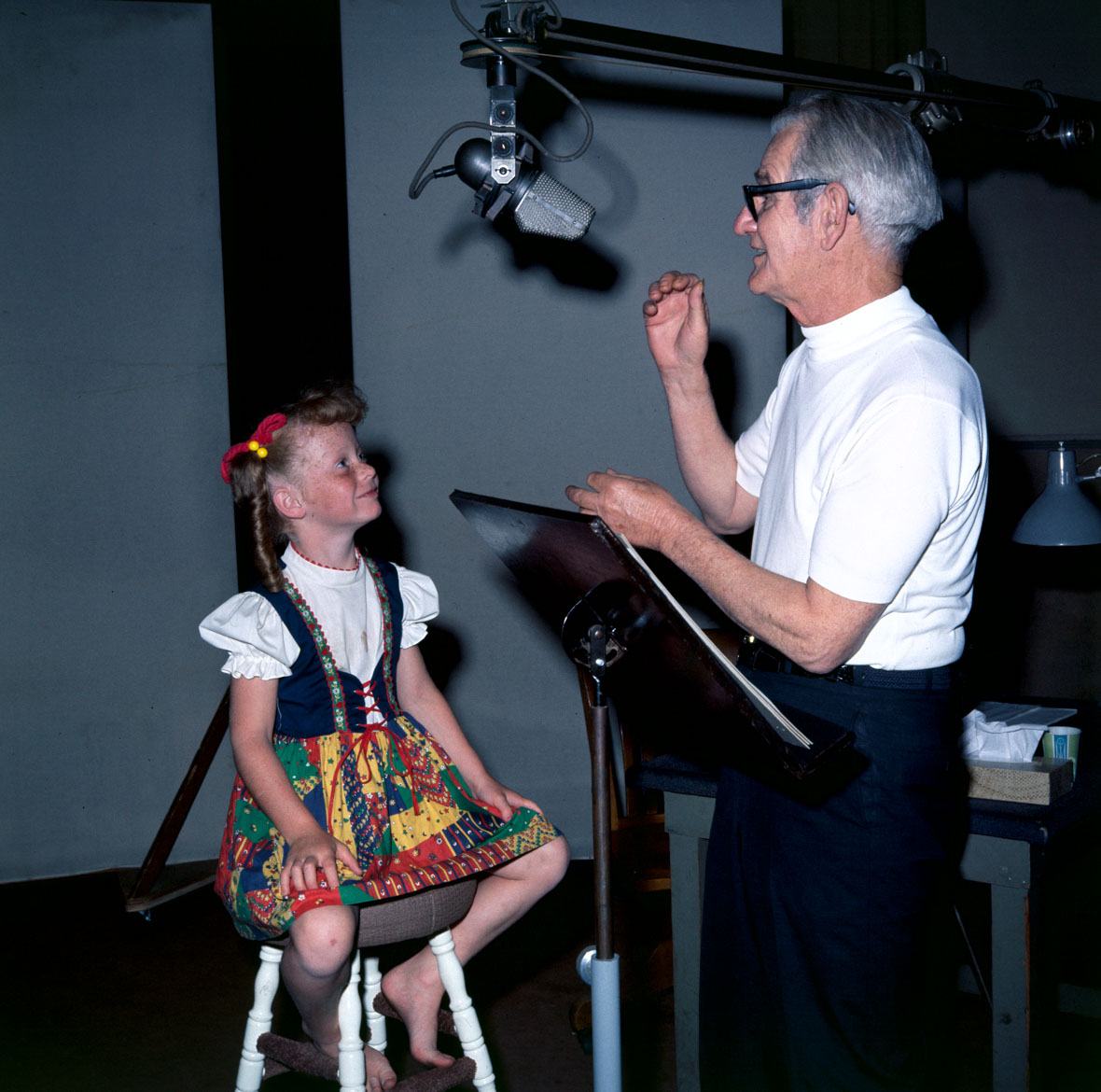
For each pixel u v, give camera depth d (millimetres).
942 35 3666
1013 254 3875
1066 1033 2471
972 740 1969
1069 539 2500
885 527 1356
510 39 1644
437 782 2012
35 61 3320
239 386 3348
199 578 3521
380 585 2076
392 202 3359
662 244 3449
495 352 3457
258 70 3174
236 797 1933
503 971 2854
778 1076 1609
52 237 3359
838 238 1476
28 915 3232
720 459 1882
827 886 1511
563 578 1383
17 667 3426
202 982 2812
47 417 3389
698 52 1757
